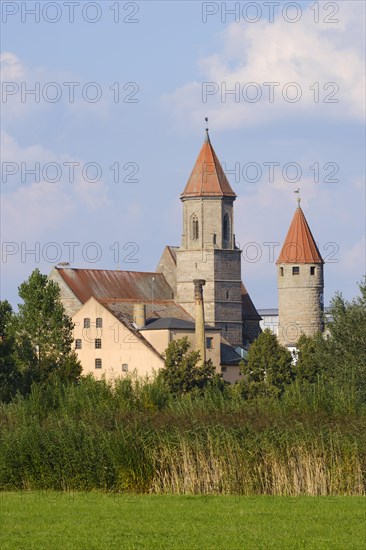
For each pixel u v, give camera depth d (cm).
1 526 11106
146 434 13762
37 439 13875
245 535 10619
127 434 13750
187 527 10994
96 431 13975
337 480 13350
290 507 12100
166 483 13550
